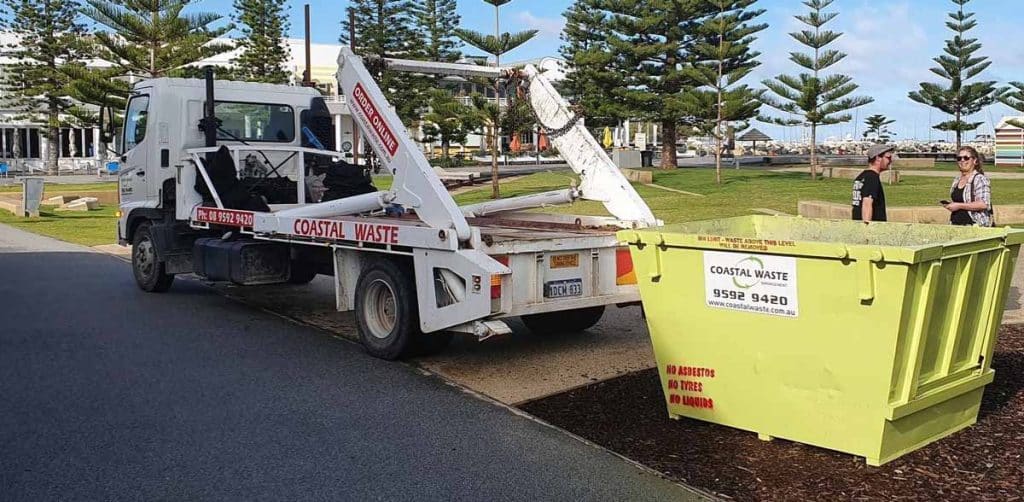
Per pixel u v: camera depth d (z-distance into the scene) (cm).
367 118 813
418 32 4297
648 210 848
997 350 746
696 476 493
